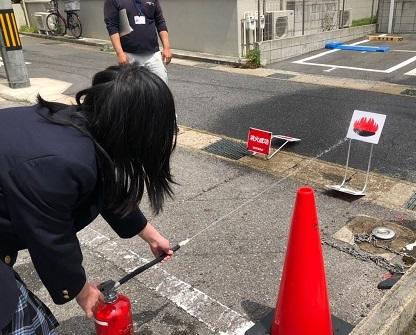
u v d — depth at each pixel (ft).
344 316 8.18
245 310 8.43
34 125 4.66
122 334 6.25
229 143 16.84
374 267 9.44
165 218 11.67
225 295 8.83
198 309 8.50
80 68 32.24
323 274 6.95
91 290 5.76
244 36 32.58
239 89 25.08
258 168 14.53
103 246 10.62
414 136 16.88
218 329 8.03
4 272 4.83
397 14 43.21
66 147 4.51
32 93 24.64
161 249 6.98
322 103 21.63
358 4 45.11
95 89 4.75
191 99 23.25
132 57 16.67
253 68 31.09
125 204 5.18
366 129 12.17
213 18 33.32
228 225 11.26
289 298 6.97
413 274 8.49
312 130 17.95
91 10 44.01
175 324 8.16
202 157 15.56
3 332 4.82
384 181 13.33
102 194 5.11
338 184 13.17
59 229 4.66
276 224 11.22
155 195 5.32
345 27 41.81
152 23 16.74
